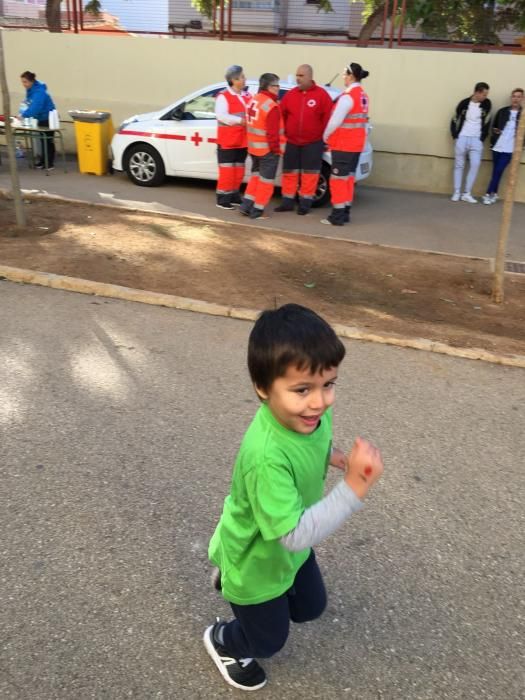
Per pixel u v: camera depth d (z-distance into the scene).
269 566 1.75
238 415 3.81
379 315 5.59
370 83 11.68
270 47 11.96
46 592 2.49
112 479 3.18
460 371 4.58
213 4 13.51
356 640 2.37
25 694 2.07
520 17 13.77
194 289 5.79
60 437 3.50
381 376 4.43
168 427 3.65
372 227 8.92
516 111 10.40
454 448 3.63
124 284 5.76
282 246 7.50
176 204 9.49
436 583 2.66
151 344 4.69
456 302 6.13
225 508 1.84
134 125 10.45
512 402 4.18
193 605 2.47
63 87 13.45
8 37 13.42
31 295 5.48
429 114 11.55
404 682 2.21
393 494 3.20
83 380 4.11
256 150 8.45
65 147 13.82
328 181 9.74
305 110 8.66
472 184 11.07
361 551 2.82
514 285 6.72
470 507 3.14
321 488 1.76
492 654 2.34
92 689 2.11
